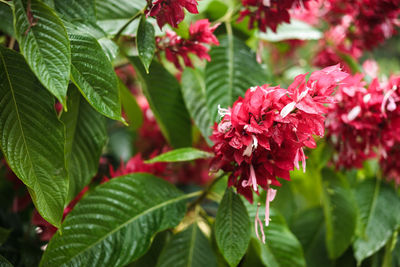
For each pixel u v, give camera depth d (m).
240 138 0.72
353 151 0.91
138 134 1.28
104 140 0.87
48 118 0.74
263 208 0.89
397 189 1.02
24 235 0.92
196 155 0.82
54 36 0.69
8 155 0.72
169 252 0.86
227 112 0.74
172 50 0.85
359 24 0.99
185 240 0.88
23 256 0.89
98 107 0.73
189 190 1.26
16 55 0.73
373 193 1.01
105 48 0.79
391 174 0.96
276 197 1.01
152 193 0.86
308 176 1.04
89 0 0.81
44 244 0.90
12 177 0.99
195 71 0.96
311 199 1.12
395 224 0.97
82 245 0.80
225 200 0.80
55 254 0.78
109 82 0.73
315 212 1.04
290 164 0.73
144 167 0.93
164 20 0.76
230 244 0.79
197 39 0.84
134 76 1.41
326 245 1.01
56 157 0.74
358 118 0.88
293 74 1.27
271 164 0.74
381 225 0.97
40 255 0.89
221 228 0.79
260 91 0.71
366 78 1.04
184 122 0.95
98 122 0.87
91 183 0.97
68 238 0.79
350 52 1.12
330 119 0.89
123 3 0.89
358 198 1.01
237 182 0.76
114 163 1.22
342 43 1.11
